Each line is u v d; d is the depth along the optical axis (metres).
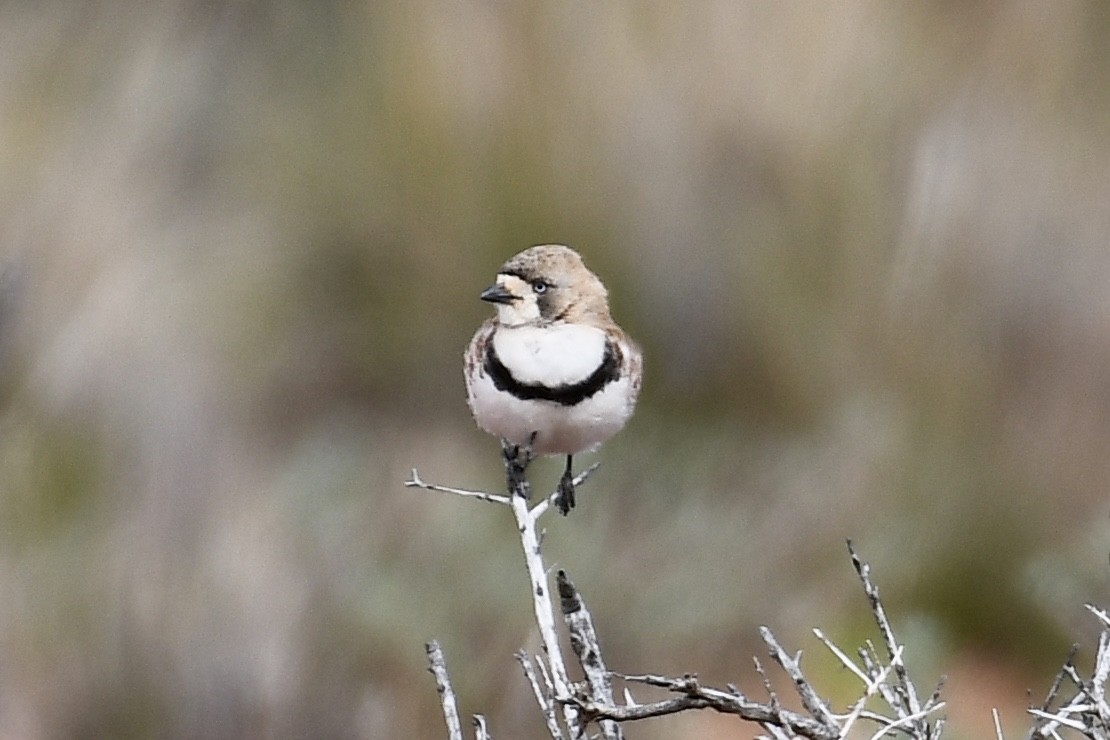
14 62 15.88
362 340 13.88
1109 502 12.01
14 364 11.37
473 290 13.95
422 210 14.19
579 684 5.41
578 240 13.84
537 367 7.07
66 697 9.42
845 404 12.94
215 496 11.32
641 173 13.97
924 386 12.81
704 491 11.98
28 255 12.79
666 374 13.41
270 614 9.95
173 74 15.98
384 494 11.63
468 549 10.68
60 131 14.99
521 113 14.24
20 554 10.08
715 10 14.47
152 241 13.84
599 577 10.84
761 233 13.69
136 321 12.70
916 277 13.38
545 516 11.30
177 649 9.64
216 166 15.21
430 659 5.13
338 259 14.34
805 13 14.38
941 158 13.79
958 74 14.45
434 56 14.60
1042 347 12.88
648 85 14.19
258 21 16.78
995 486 11.94
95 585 9.86
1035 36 14.62
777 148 13.95
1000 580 11.54
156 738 9.41
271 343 13.69
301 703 9.57
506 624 10.01
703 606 10.95
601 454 12.04
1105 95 14.35
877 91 14.18
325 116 15.23
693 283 13.61
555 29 14.48
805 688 4.75
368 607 9.95
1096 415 12.45
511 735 9.48
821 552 11.82
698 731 10.02
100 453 11.40
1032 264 13.20
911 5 14.77
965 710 10.55
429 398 13.61
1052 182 13.64
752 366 13.41
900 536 11.83
